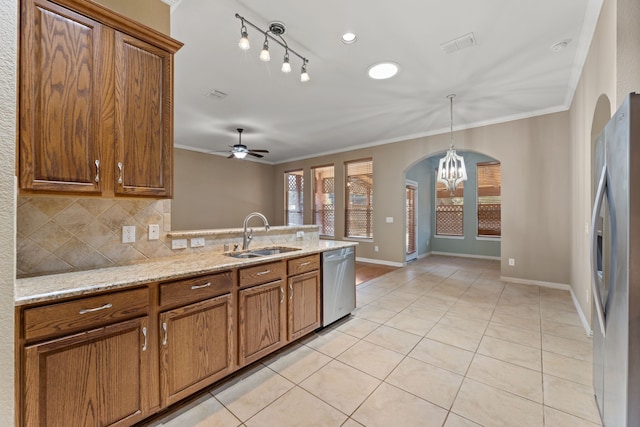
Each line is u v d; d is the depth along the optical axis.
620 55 1.82
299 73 3.32
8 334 0.53
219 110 4.51
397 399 1.91
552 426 1.67
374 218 6.54
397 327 3.04
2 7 0.53
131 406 1.59
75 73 1.58
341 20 2.41
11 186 0.53
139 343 1.62
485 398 1.92
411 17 2.38
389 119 4.91
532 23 2.45
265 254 2.89
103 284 1.50
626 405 1.29
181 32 2.58
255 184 8.45
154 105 1.91
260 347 2.28
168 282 1.74
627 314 1.29
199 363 1.90
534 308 3.56
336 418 1.75
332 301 3.03
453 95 3.91
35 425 1.29
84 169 1.61
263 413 1.79
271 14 2.33
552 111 4.38
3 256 0.52
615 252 1.42
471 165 7.43
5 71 0.53
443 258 7.34
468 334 2.86
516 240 4.73
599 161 1.70
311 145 6.77
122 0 2.00
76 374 1.41
